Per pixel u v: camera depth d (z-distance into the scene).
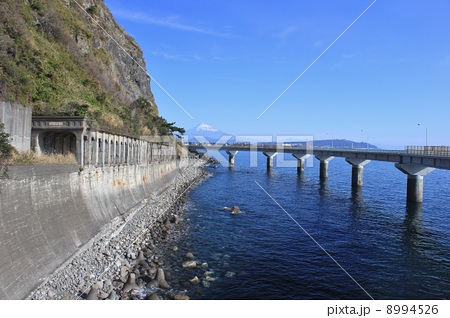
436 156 42.53
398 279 23.84
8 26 36.56
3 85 29.70
